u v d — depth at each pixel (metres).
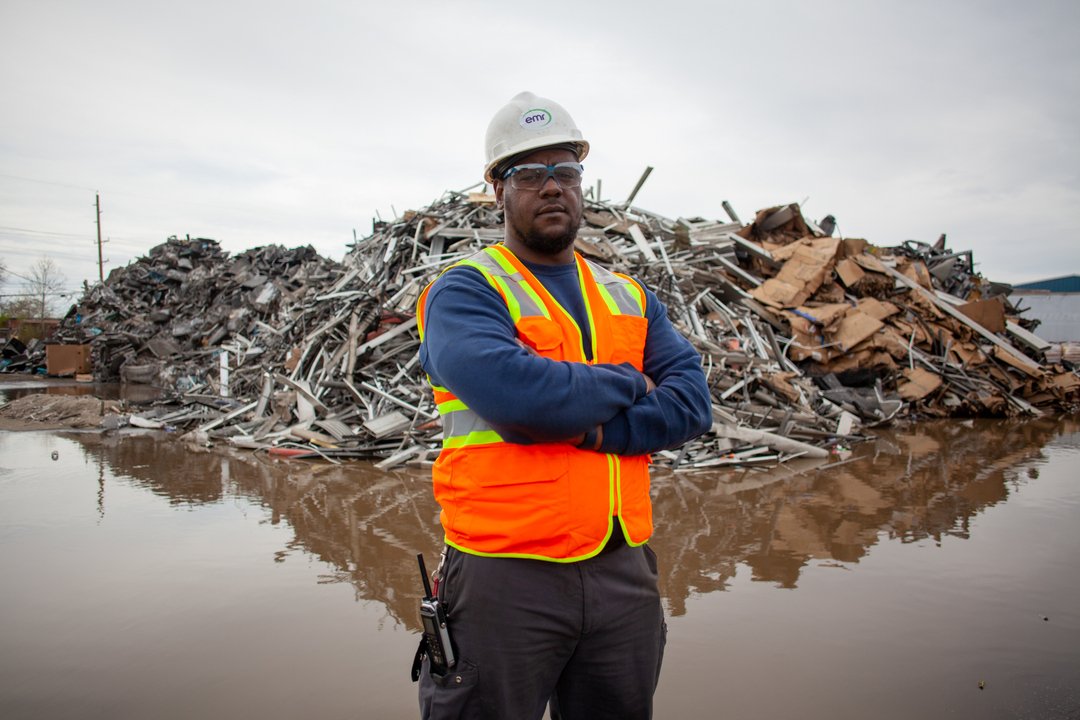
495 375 1.43
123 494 5.96
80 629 3.29
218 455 7.95
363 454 7.74
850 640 3.15
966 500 5.72
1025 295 32.19
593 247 10.87
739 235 14.67
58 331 25.31
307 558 4.31
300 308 13.82
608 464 1.58
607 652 1.61
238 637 3.20
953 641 3.14
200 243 28.67
